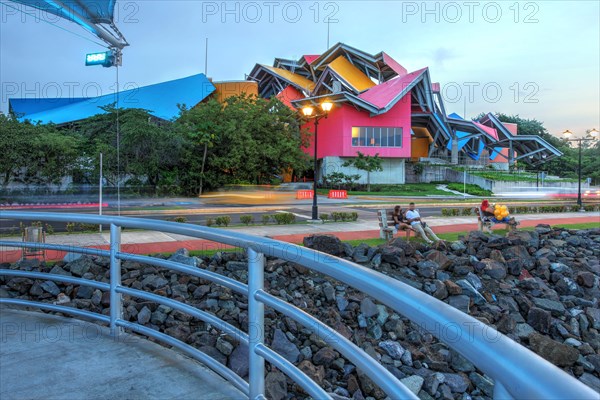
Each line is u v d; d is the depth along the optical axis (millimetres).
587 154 84250
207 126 35875
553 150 63188
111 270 2961
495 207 13297
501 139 64312
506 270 9258
